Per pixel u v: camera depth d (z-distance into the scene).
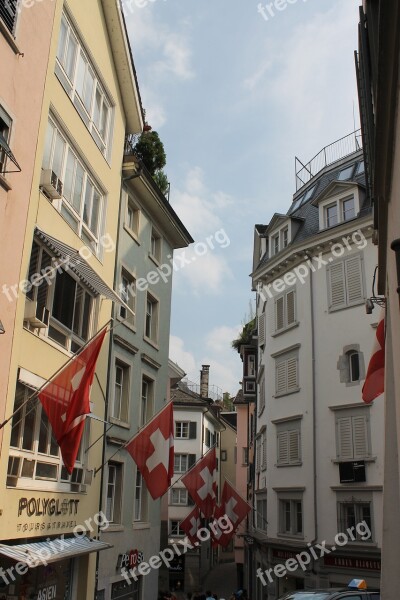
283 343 26.38
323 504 22.33
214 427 51.28
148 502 18.91
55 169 12.82
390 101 5.04
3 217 9.95
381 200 6.47
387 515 7.16
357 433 21.88
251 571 33.16
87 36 14.77
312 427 23.50
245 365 34.72
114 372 16.59
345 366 23.00
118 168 17.17
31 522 11.05
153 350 20.14
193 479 18.70
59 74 13.03
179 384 49.75
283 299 26.86
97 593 14.66
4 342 9.93
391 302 6.62
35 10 11.41
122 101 17.69
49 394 9.69
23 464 10.84
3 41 10.11
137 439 14.28
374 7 6.61
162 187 21.23
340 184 25.16
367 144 8.33
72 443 9.87
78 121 14.04
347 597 9.74
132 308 18.45
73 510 13.18
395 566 6.92
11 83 10.36
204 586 43.09
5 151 9.55
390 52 4.67
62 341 13.04
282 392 25.70
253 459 34.44
